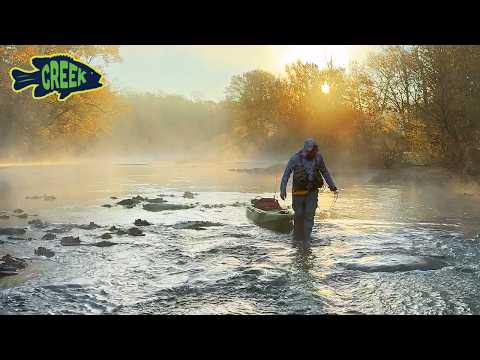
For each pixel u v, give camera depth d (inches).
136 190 765.3
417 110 1051.3
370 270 250.1
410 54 1024.2
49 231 376.5
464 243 321.4
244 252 297.7
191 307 195.9
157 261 275.1
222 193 711.1
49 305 198.4
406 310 190.9
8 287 222.8
